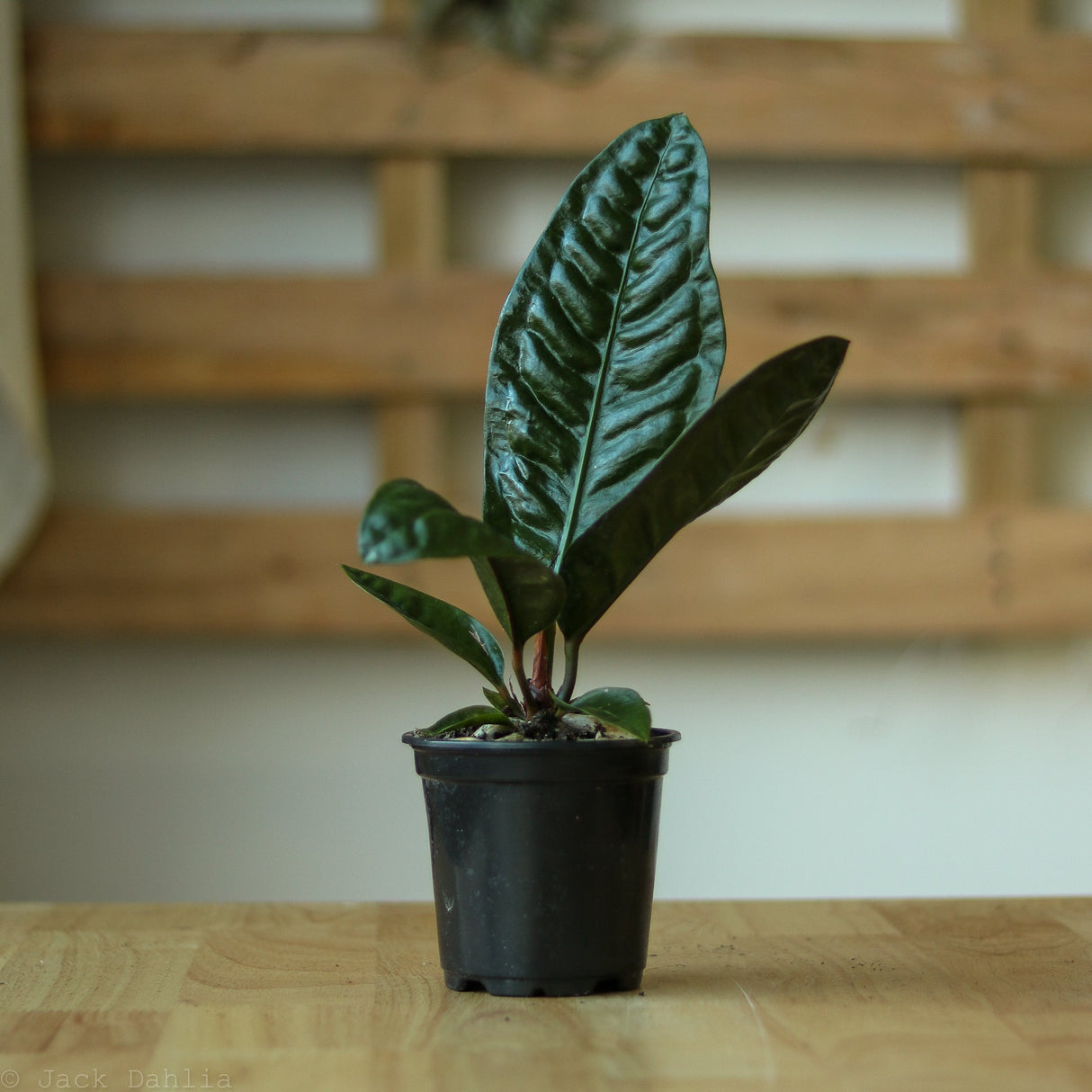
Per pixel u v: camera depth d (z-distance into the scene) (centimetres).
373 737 206
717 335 101
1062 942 108
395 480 94
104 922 113
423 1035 94
